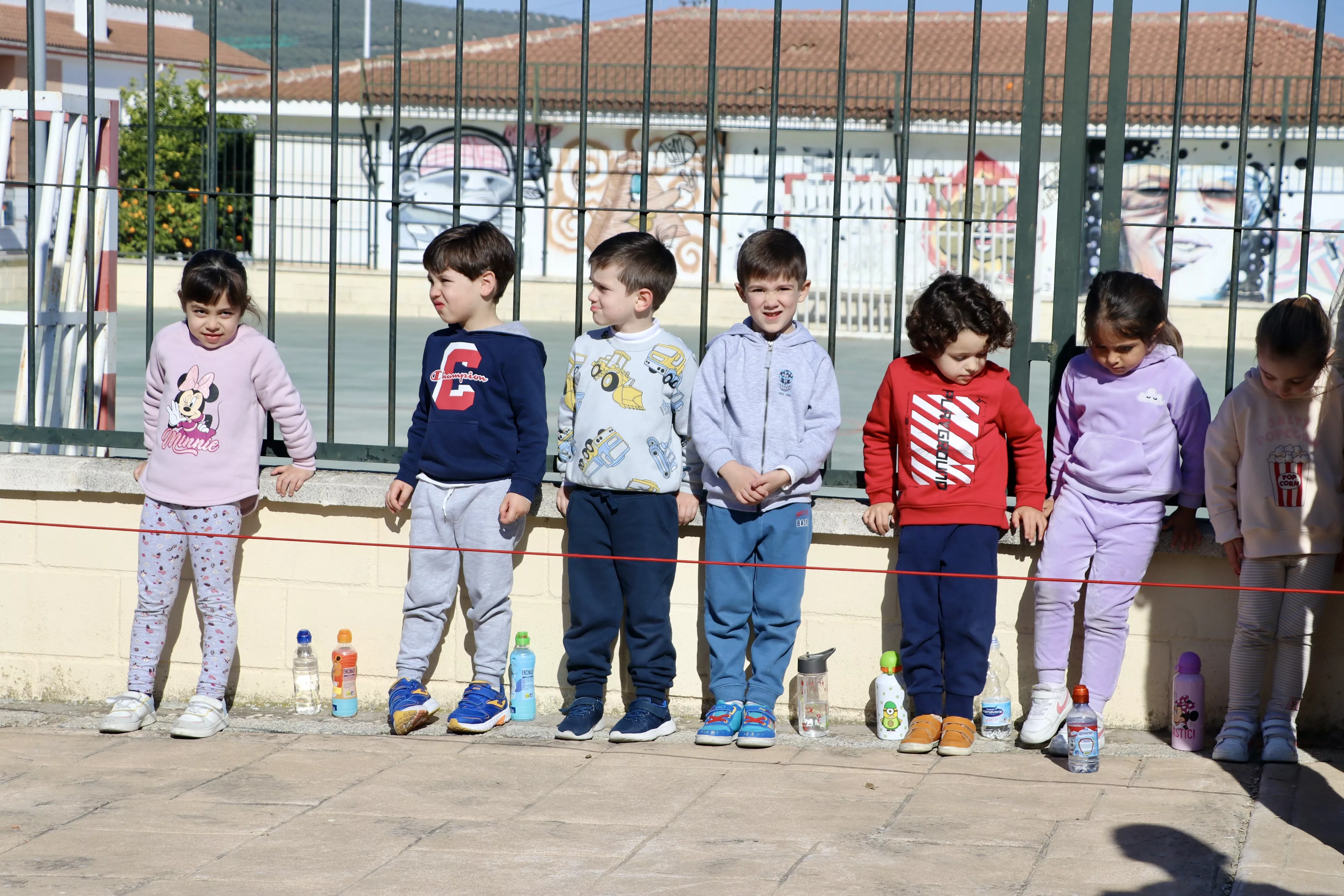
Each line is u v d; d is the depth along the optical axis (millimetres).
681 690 4027
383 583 4078
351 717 4039
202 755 3660
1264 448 3512
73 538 4160
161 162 21547
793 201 21453
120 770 3521
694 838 3035
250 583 4133
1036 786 3391
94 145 4598
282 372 3943
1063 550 3691
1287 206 20391
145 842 3012
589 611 3816
